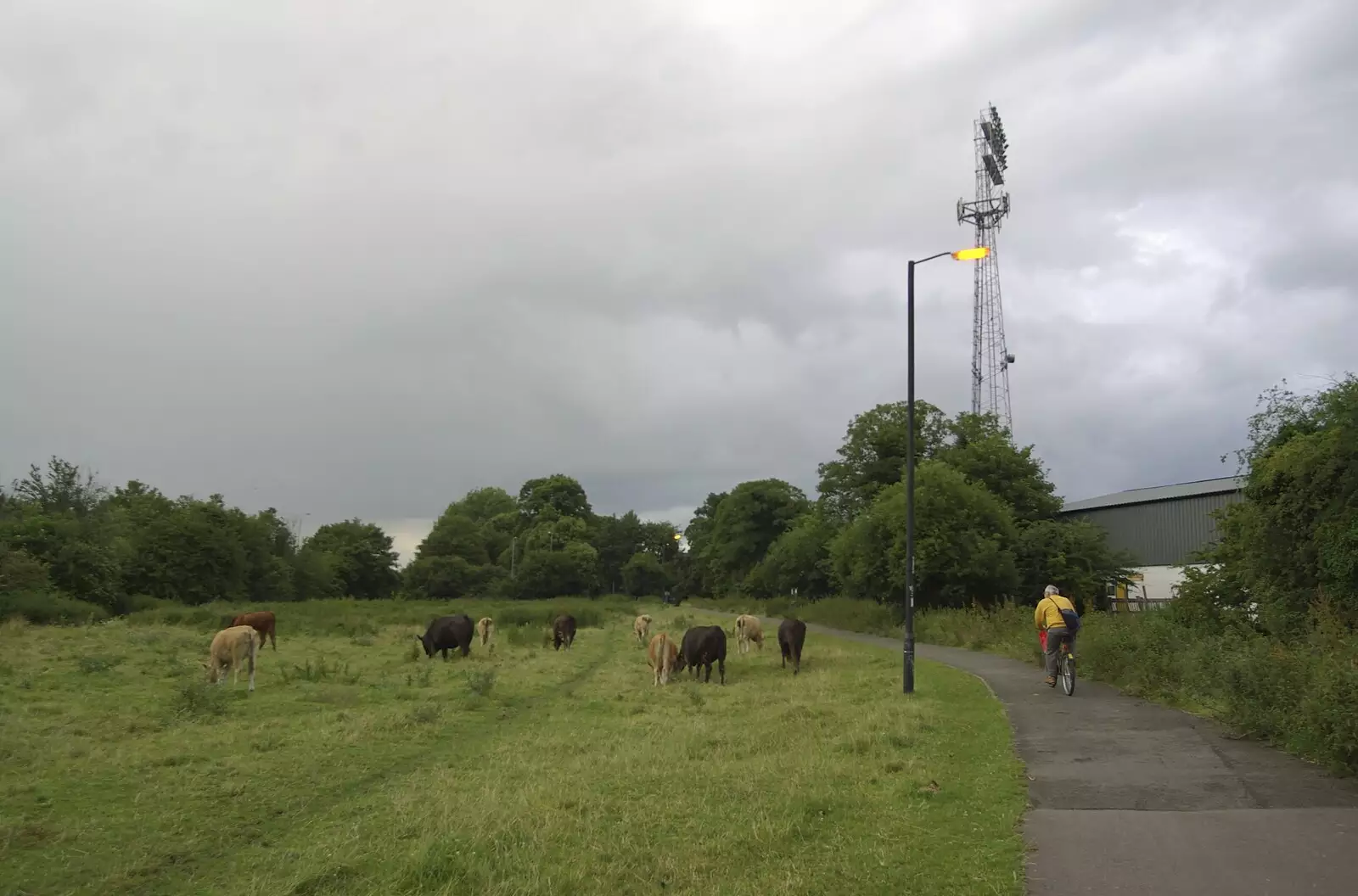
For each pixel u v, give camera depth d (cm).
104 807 899
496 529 12119
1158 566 4741
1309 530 1698
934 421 6297
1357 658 1016
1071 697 1505
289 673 2000
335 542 8744
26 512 4675
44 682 1688
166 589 5025
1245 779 893
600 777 1002
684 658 2122
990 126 5753
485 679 1769
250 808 917
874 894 623
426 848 709
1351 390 1700
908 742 1154
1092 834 738
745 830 773
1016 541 4438
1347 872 632
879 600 4422
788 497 8381
